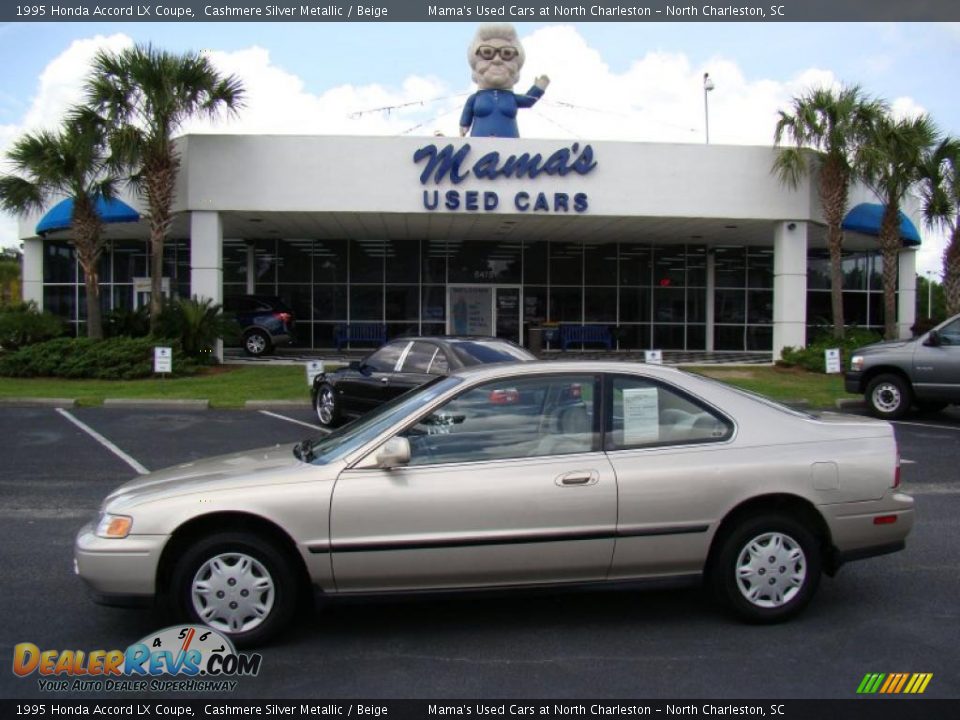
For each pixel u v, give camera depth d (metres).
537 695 4.00
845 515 4.80
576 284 27.86
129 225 23.62
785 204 21.34
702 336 28.52
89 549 4.46
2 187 19.31
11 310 22.25
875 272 28.84
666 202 20.88
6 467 9.83
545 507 4.52
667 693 4.02
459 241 27.34
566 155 20.44
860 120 20.22
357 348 27.30
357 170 20.30
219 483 4.55
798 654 4.46
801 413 5.18
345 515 4.43
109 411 14.90
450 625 4.89
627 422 4.79
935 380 13.53
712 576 4.79
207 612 4.46
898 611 5.12
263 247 27.16
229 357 24.88
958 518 7.51
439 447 4.68
